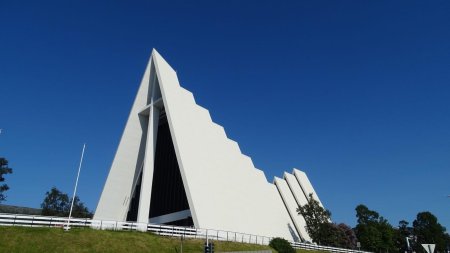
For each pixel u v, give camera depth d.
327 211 60.09
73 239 24.25
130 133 43.59
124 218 41.41
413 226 101.38
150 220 42.81
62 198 71.50
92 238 25.23
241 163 53.06
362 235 73.56
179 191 40.31
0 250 20.41
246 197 47.00
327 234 56.50
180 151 37.16
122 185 42.22
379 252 73.94
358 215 80.81
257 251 33.12
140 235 28.67
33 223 25.64
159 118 45.34
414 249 95.56
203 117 48.56
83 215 68.44
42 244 22.42
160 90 43.84
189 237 31.30
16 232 23.12
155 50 44.59
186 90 47.91
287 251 37.91
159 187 43.34
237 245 32.81
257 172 58.56
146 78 44.50
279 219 56.47
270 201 56.62
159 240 28.52
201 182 37.78
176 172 41.69
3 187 56.94
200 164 39.72
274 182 72.44
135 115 44.28
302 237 61.97
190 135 41.12
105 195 40.72
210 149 44.62
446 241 99.12
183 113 42.34
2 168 57.34
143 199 37.53
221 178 42.97
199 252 27.69
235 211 41.44
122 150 42.81
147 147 40.22
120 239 26.45
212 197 38.16
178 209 39.66
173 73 46.72
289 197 71.69
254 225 44.06
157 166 44.56
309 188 83.00
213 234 34.00
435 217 99.56
